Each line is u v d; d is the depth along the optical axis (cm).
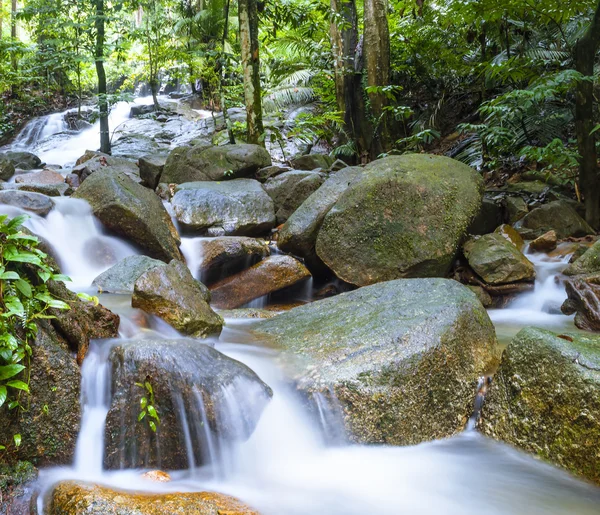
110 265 489
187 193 603
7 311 228
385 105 836
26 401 232
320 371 288
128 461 248
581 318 421
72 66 1131
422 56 956
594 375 251
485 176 789
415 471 263
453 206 507
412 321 314
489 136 700
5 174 725
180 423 249
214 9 1236
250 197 613
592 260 465
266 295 506
